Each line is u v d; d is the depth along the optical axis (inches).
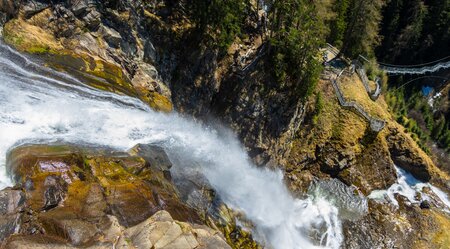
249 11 1601.9
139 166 844.6
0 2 1012.5
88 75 1095.6
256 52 1589.6
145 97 1211.2
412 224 1582.2
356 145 1720.0
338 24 1929.1
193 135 1331.2
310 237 1409.9
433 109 2442.2
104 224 658.8
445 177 1876.2
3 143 812.0
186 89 1438.2
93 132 940.6
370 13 1943.9
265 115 1547.7
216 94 1526.8
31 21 1095.6
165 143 1080.2
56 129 896.9
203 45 1451.8
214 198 1082.1
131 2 1309.1
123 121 1031.6
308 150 1676.9
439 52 2487.7
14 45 1025.5
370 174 1711.4
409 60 2501.2
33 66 1014.4
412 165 1815.9
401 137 1827.0
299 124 1689.2
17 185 700.0
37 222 639.8
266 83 1540.4
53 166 749.9
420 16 2374.5
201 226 753.0
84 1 1181.7
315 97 1737.2
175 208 783.1
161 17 1438.2
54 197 692.1
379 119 1765.5
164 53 1405.0
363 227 1513.3
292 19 1537.9
